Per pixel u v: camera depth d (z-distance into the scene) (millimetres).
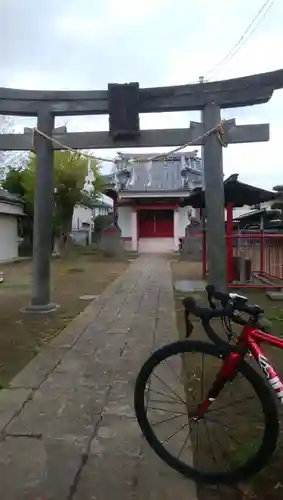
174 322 6016
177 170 24641
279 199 10445
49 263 6793
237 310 2340
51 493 2127
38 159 6598
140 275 12227
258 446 2512
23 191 20828
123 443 2609
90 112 6566
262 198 9000
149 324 5898
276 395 2184
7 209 16734
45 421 2900
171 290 9164
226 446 2613
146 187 23734
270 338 2229
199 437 2717
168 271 13203
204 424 2793
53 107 6527
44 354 4477
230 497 2174
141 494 2135
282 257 9250
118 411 3055
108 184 22469
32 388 3514
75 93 6473
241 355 2291
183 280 10516
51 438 2666
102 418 2943
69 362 4207
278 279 9250
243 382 3262
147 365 2479
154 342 4949
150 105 6355
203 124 6312
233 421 2824
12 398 3297
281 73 5883
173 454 2469
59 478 2250
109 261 17234
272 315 6238
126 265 15508
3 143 6629
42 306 6637
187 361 4047
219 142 6207
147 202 23672
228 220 9156
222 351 2324
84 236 27672
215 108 6223
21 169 22578
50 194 6699
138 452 2512
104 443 2605
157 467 2365
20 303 7676
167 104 6316
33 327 5773
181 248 20359
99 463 2395
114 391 3441
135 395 2498
